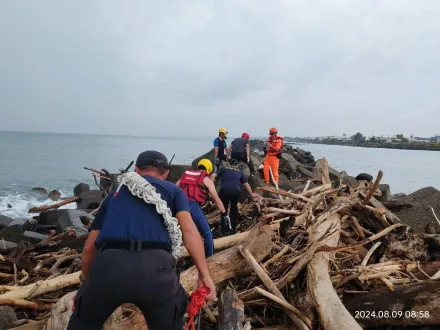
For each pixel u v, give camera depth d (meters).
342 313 3.37
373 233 5.77
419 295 3.62
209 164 5.38
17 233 9.92
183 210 2.51
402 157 77.56
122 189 2.50
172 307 2.32
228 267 4.13
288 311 3.76
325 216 5.31
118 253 2.24
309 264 4.02
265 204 7.44
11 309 3.89
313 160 28.36
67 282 4.52
